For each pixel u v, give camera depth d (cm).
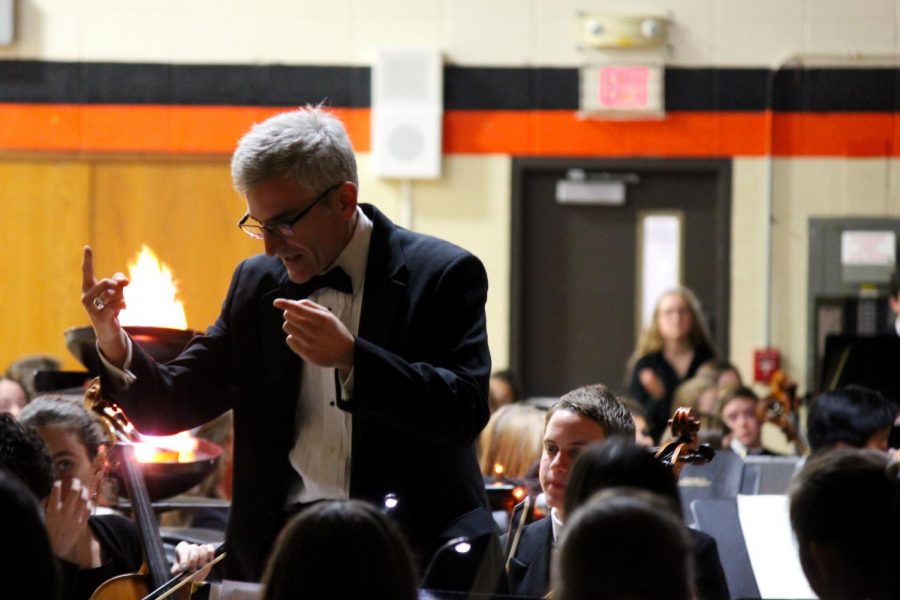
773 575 617
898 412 943
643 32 1471
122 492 718
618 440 444
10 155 1505
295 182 482
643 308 1511
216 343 532
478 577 509
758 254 1488
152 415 505
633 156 1494
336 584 357
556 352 1516
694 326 1377
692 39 1486
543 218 1513
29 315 1515
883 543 405
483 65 1492
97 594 571
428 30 1494
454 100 1497
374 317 509
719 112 1484
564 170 1500
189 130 1503
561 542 343
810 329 1473
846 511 409
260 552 515
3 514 335
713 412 1209
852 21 1477
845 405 793
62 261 1513
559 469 557
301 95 1494
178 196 1507
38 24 1498
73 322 1515
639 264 1509
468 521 518
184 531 739
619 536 330
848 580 409
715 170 1489
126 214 1509
